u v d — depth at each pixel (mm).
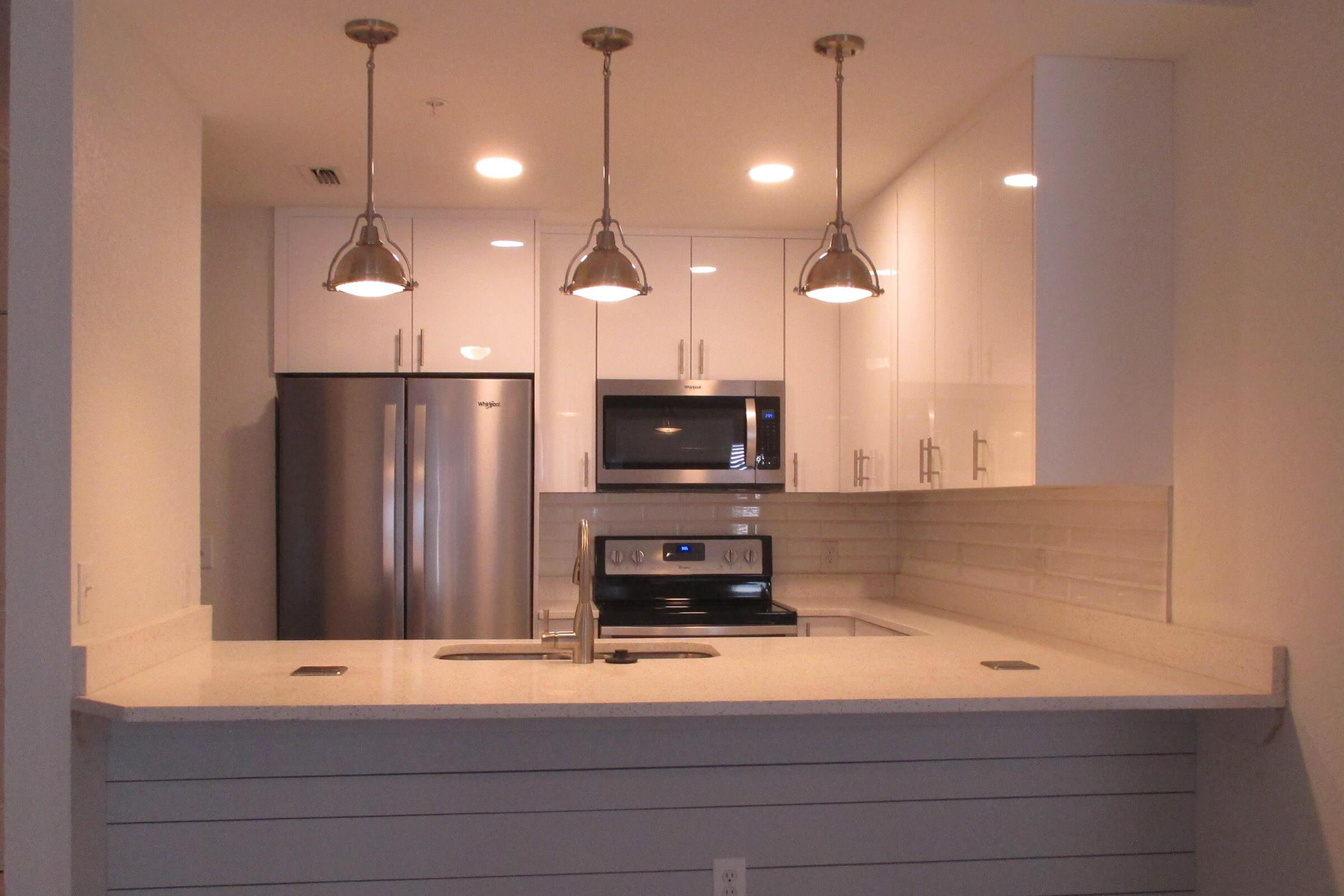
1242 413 2199
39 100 1980
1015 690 2064
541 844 2213
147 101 2355
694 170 3250
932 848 2301
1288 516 2064
